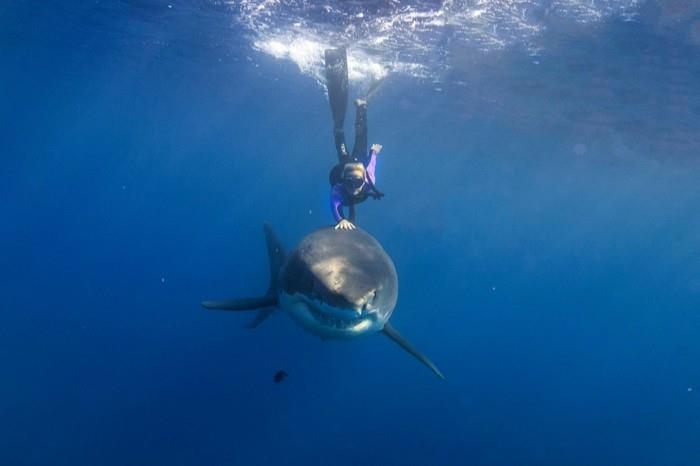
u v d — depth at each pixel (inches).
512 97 719.7
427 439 607.2
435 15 463.5
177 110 1578.5
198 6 559.5
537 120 828.6
